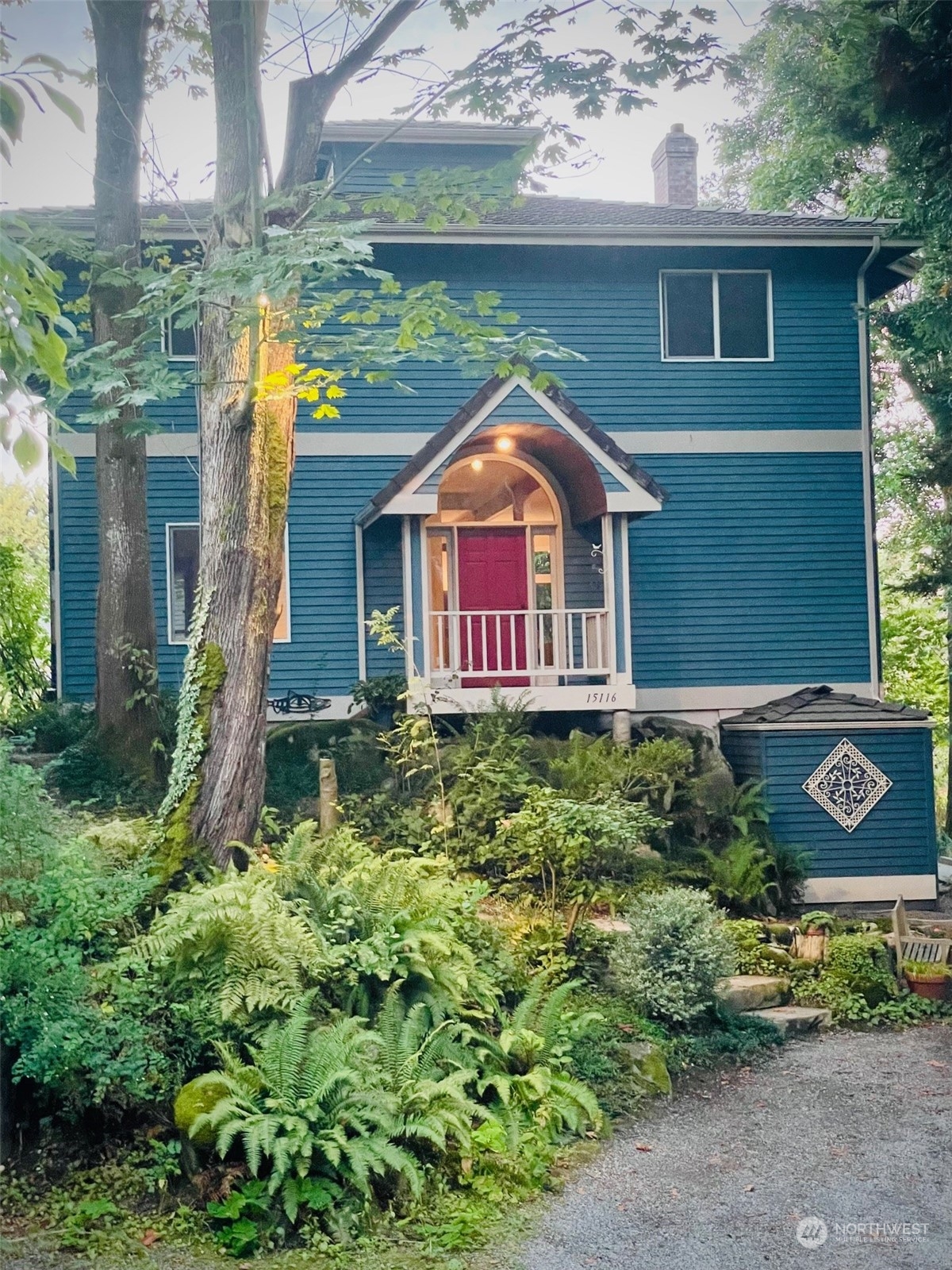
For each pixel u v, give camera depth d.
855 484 17.61
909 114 15.93
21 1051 6.61
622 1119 8.45
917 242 17.53
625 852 12.04
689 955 10.20
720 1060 9.88
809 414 17.59
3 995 6.62
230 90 10.16
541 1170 7.36
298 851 9.24
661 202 22.16
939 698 28.31
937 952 12.17
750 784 14.52
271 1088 6.86
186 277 9.28
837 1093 9.13
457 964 8.64
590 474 15.17
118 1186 6.59
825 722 14.58
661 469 17.28
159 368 9.55
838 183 25.55
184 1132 6.71
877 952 11.95
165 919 7.62
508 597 17.00
